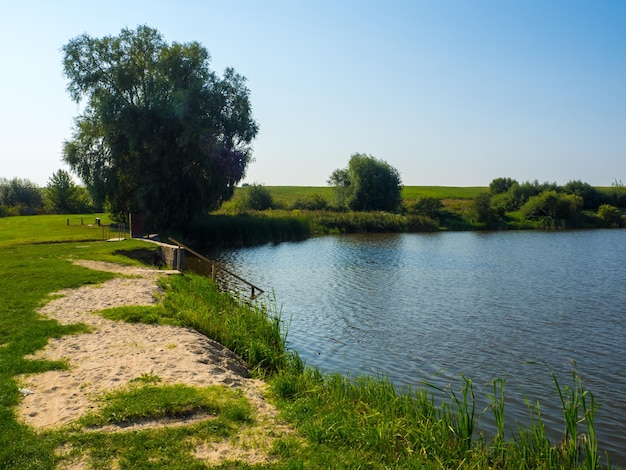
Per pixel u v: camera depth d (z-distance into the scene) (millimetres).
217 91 48906
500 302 24266
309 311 22297
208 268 35062
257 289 26969
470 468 7332
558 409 11734
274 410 8484
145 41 49781
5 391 8383
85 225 51312
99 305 15438
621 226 84125
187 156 48656
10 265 22828
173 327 13406
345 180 91000
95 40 48812
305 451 6879
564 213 84000
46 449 6555
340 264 38281
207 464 6379
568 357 15797
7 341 11359
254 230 56688
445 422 8625
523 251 48406
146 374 9430
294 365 12383
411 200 96312
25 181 93688
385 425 7992
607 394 12789
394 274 33375
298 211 72062
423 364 15055
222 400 8375
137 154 49062
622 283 29812
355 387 10695
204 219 55500
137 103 49656
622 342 17406
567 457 8125
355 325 19719
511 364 15086
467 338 17891
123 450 6637
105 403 8016
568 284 29453
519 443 8578
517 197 95125
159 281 21234
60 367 9703
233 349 13547
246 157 51688
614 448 9859
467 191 130875
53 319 13352
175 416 7801
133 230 38156
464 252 47312
